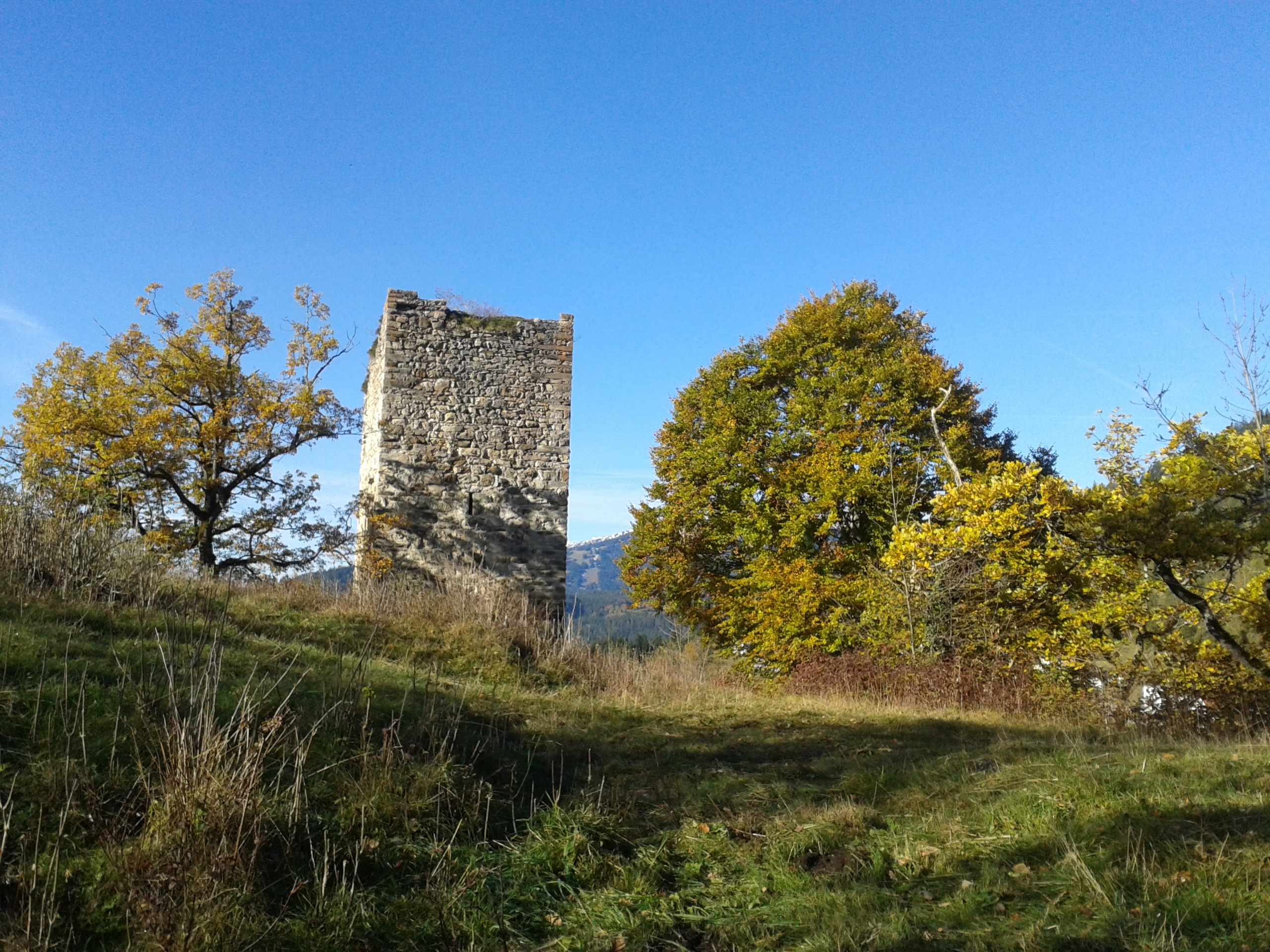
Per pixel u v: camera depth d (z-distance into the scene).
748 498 21.61
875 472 19.98
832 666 14.59
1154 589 14.71
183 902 3.62
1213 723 12.20
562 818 5.26
